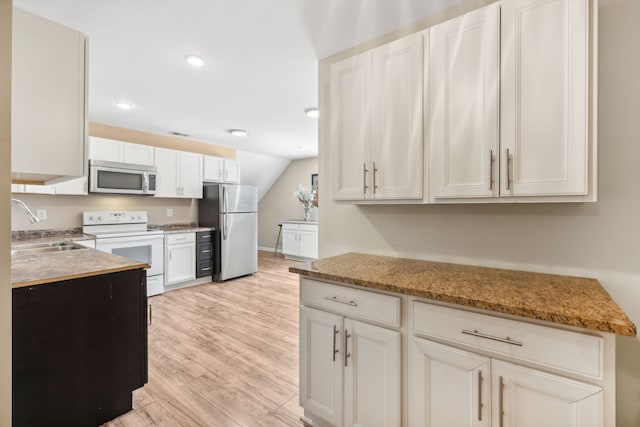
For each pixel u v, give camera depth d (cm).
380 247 194
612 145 127
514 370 102
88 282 157
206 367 214
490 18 129
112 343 165
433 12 170
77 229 360
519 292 115
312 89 274
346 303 141
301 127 398
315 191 641
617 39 126
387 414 129
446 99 140
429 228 177
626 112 125
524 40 122
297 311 325
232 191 459
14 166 134
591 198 114
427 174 147
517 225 150
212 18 173
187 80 254
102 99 295
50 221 341
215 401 178
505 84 126
